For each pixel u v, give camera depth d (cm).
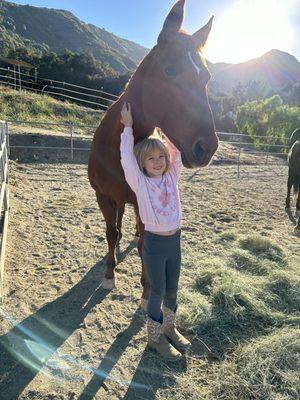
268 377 238
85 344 270
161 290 249
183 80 207
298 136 870
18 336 273
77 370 244
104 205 324
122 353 262
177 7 214
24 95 1734
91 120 1731
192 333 289
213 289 345
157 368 249
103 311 312
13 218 525
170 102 216
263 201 795
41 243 450
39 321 294
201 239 505
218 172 1166
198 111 206
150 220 235
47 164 1027
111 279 351
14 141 1088
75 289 346
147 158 230
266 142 1980
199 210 674
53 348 263
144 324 297
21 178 810
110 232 335
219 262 412
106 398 222
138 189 235
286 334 278
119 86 3438
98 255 426
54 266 390
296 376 238
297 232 573
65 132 1406
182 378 240
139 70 249
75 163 1092
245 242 483
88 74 3641
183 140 213
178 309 311
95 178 314
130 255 433
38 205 614
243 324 302
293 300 343
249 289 347
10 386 228
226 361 258
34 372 240
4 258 381
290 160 699
